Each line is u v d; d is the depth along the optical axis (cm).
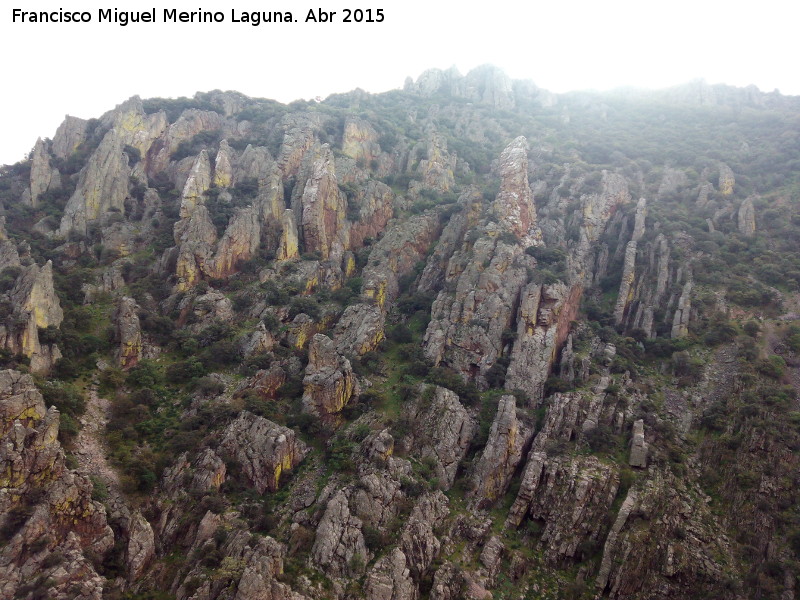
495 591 5191
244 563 4662
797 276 8081
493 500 6069
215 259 8375
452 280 8669
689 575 5094
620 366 7406
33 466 4878
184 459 5819
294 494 5716
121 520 5156
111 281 7994
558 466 6038
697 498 5703
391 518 5469
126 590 4706
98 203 9138
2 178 10194
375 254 9650
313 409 6612
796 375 6650
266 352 7306
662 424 6438
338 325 7850
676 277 8794
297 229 9481
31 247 8194
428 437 6481
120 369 6800
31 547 4428
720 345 7444
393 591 4816
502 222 9231
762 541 5159
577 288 8575
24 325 6206
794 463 5538
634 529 5384
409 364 7519
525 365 7369
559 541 5541
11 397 5094
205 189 9700
